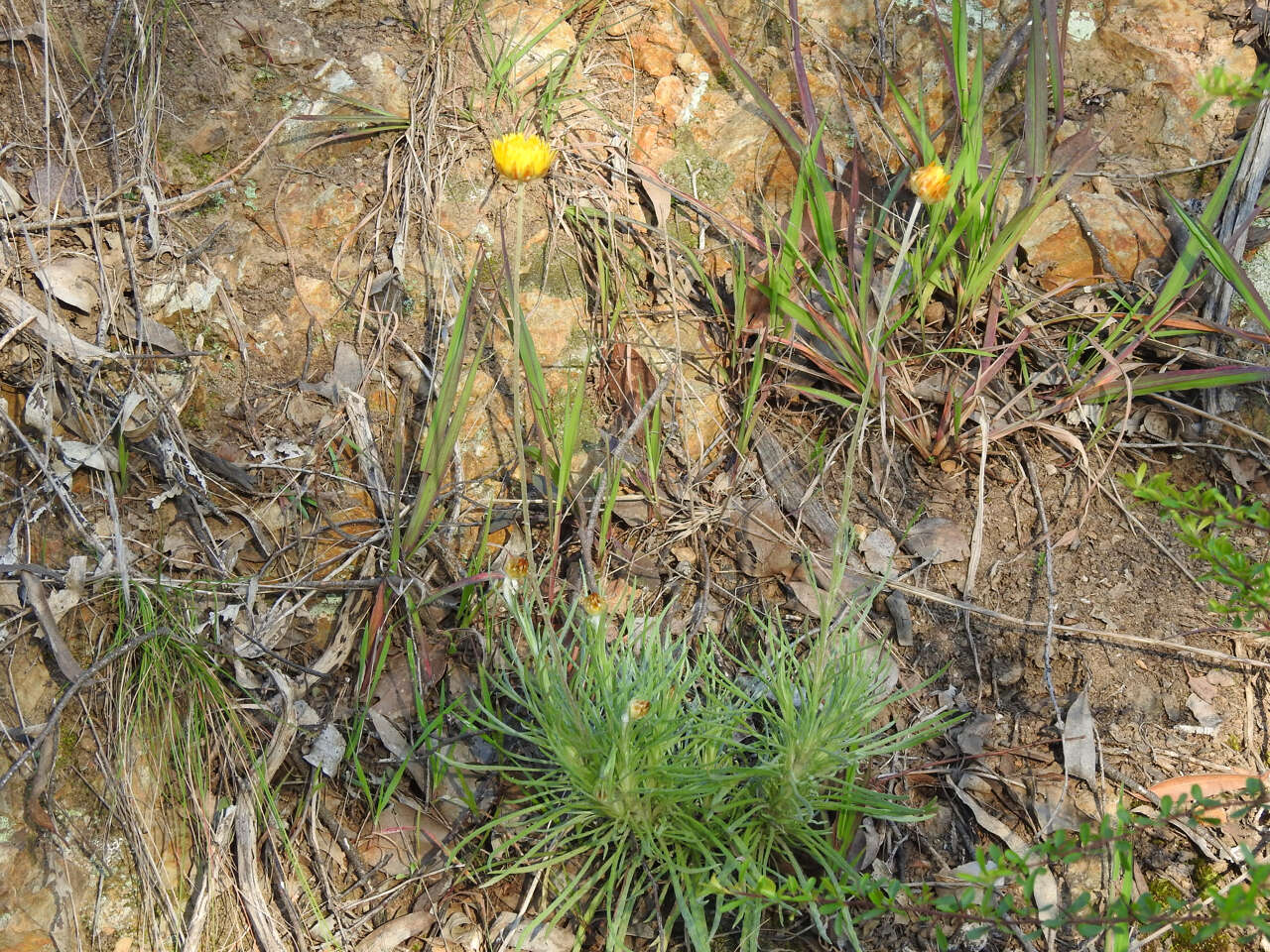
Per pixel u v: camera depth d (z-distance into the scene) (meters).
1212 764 0.53
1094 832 0.51
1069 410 0.62
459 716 0.54
